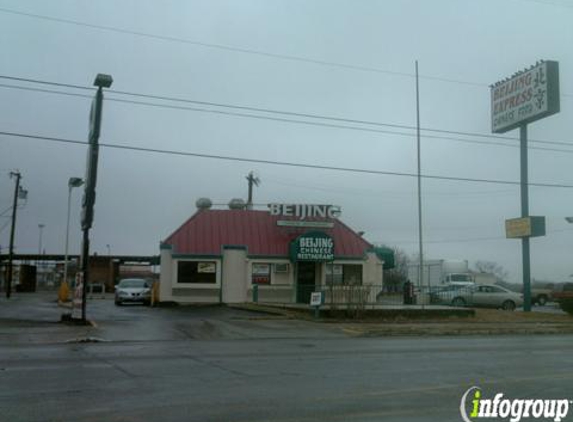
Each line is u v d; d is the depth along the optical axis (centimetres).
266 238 3775
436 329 2294
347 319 2625
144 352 1521
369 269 3812
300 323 2434
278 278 3703
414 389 1009
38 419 780
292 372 1184
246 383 1052
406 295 3712
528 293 3309
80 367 1232
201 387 1009
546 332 2372
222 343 1791
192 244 3656
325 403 888
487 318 2811
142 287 3709
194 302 3612
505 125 3572
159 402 885
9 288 4497
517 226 3381
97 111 2262
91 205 2239
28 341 1783
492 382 1089
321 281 3719
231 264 3666
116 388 994
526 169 3434
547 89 3250
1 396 924
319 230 3853
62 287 3625
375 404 886
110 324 2261
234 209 3978
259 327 2262
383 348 1664
